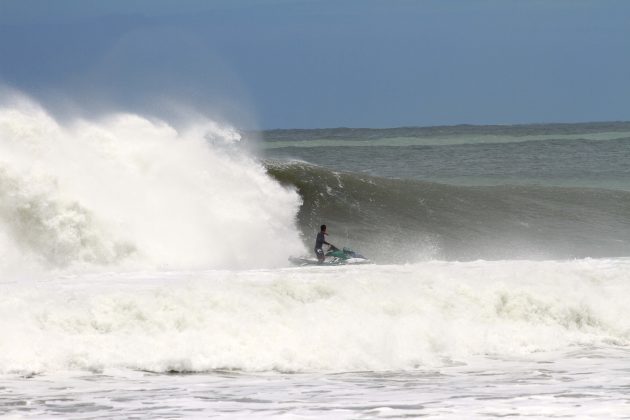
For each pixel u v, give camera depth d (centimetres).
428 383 4450
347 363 4972
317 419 3488
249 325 5347
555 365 5084
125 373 4581
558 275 7262
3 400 3900
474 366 5047
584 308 6456
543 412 3575
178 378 4516
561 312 6406
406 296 6266
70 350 4734
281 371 4797
